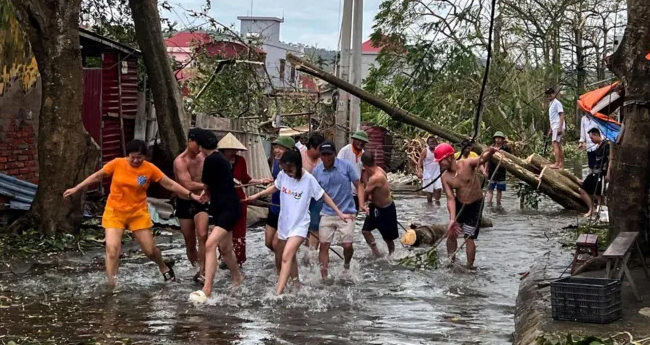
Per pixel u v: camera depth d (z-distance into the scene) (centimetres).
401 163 3144
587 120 2006
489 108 2798
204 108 2203
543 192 1975
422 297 1031
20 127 1541
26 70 1527
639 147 1007
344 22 2373
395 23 1783
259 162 1962
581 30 2809
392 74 2697
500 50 2627
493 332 851
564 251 1334
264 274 1157
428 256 1240
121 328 845
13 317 883
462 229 1229
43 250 1252
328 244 1141
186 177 1085
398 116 1945
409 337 828
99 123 1697
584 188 1902
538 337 713
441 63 1723
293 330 852
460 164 1224
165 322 876
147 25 1658
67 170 1333
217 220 995
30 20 1302
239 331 843
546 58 2698
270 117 2461
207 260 987
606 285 759
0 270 1118
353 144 1389
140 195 1052
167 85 1681
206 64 2277
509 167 1984
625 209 1015
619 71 1016
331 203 1027
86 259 1223
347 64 2384
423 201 2306
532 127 2900
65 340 793
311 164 1231
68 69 1330
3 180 1450
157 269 1170
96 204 1645
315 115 2803
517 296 995
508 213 1962
